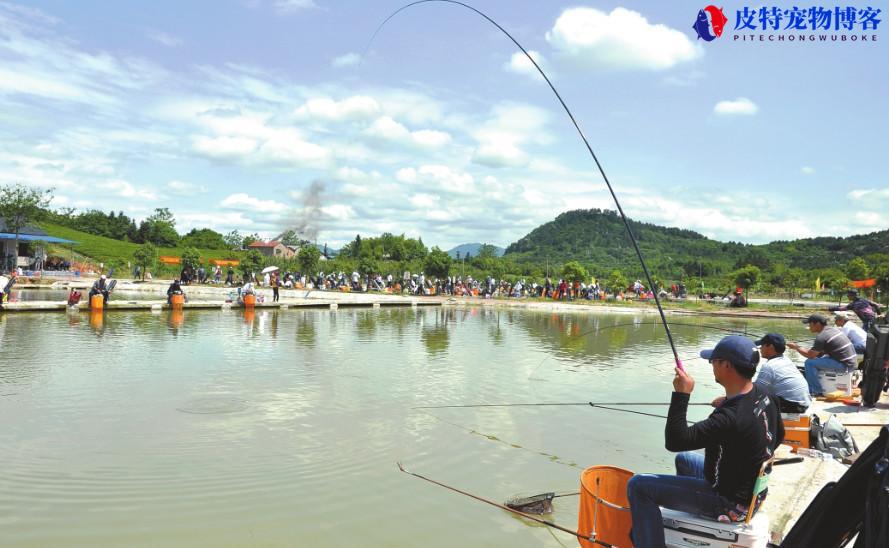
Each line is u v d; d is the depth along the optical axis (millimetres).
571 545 5215
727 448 3643
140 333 18250
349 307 32250
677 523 3818
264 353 15047
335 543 5160
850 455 6691
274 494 6164
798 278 59500
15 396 9938
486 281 45344
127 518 5535
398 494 6246
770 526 4789
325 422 8883
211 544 5082
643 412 9789
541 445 7977
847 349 9352
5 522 5395
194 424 8578
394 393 10883
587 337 20891
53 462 6938
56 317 21984
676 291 45812
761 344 7195
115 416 8898
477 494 6309
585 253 186500
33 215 51688
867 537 3154
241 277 53469
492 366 14109
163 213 119750
